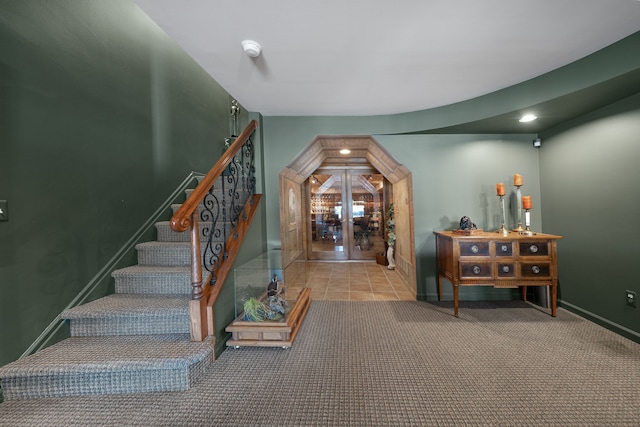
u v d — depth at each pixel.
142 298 2.00
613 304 2.30
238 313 2.33
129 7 2.49
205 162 3.65
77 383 1.50
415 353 2.01
